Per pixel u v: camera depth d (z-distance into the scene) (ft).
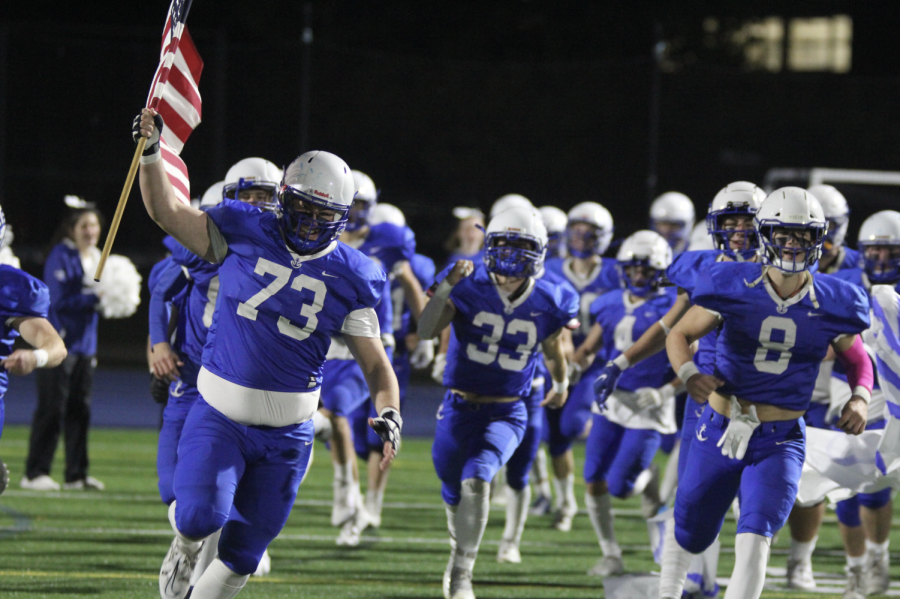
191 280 51.93
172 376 49.37
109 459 97.60
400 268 75.25
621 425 62.59
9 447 100.99
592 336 67.15
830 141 188.96
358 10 232.53
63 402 81.87
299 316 38.81
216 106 153.89
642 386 63.21
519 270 53.72
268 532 39.73
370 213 73.20
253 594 53.21
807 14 324.39
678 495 45.57
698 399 43.50
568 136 187.21
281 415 39.29
